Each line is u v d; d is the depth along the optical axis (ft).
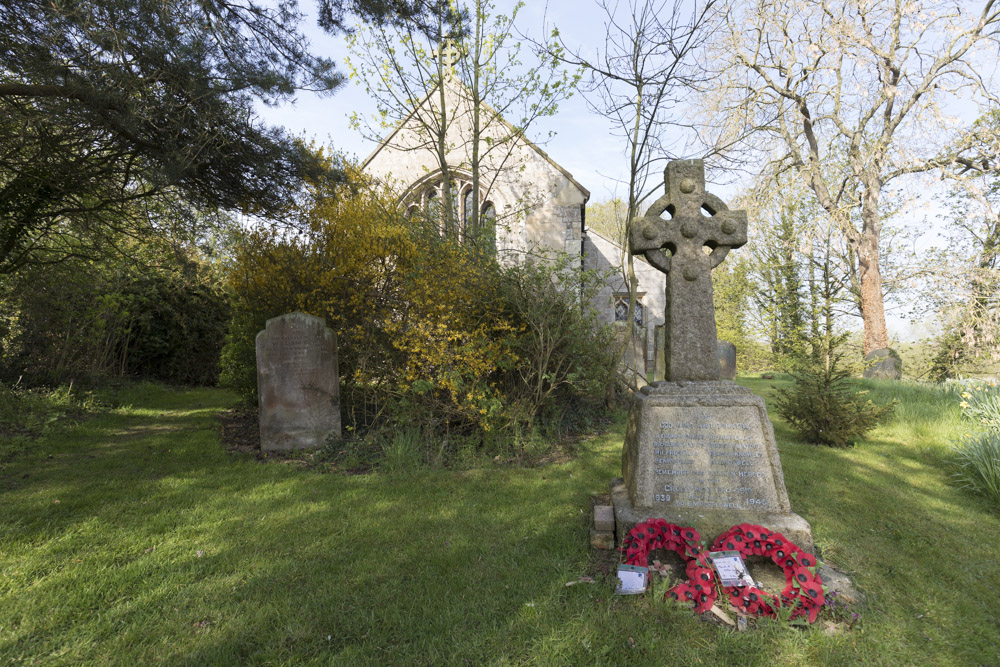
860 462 19.53
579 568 11.10
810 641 8.64
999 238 52.85
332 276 23.61
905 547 12.19
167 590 10.22
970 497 15.70
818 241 54.29
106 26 16.88
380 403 23.34
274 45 23.97
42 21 16.99
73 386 33.22
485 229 31.09
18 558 11.45
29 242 28.22
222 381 33.55
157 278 41.42
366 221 24.23
